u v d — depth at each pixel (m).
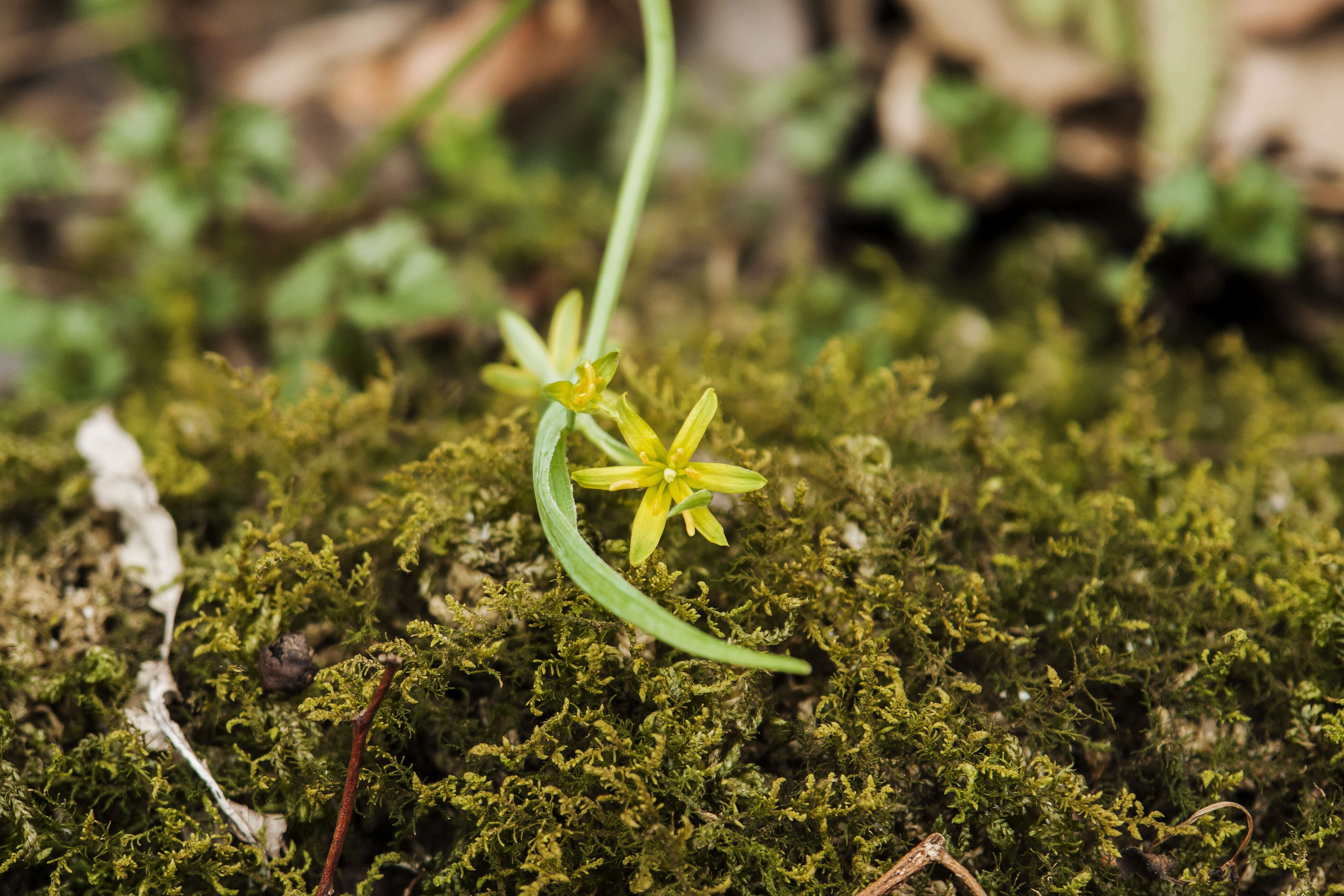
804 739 0.45
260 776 0.45
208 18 0.76
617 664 0.45
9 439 0.49
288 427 0.49
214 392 0.52
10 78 0.74
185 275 0.61
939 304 0.63
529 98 0.73
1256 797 0.46
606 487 0.44
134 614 0.47
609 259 0.47
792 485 0.47
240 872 0.45
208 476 0.49
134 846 0.45
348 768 0.45
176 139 0.61
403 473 0.47
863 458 0.47
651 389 0.48
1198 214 0.60
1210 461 0.50
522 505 0.46
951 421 0.54
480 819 0.44
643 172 0.48
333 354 0.56
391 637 0.46
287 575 0.46
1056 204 0.68
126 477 0.48
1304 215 0.61
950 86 0.65
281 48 0.74
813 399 0.49
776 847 0.44
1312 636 0.46
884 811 0.44
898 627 0.45
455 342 0.57
